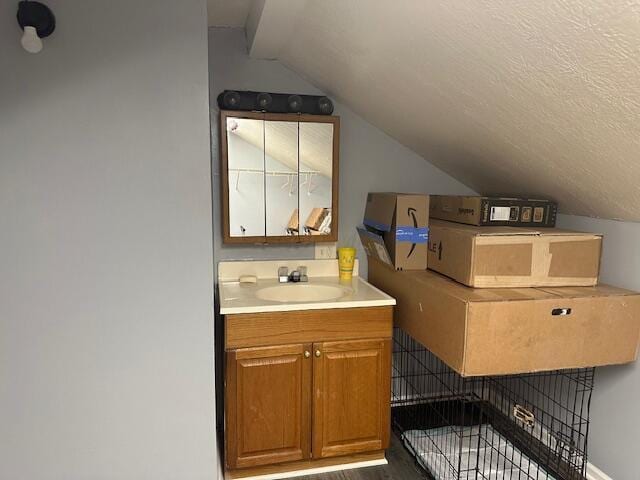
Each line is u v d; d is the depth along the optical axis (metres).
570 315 1.61
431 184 2.57
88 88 1.43
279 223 2.21
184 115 1.49
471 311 1.54
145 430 1.62
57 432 1.56
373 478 1.98
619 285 1.81
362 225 2.51
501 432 2.34
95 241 1.49
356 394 1.98
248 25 2.08
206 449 1.67
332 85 2.19
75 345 1.53
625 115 1.18
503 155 1.88
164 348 1.59
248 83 2.25
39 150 1.42
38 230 1.45
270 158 2.16
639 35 0.91
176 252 1.55
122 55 1.43
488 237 1.72
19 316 1.48
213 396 1.65
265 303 1.88
